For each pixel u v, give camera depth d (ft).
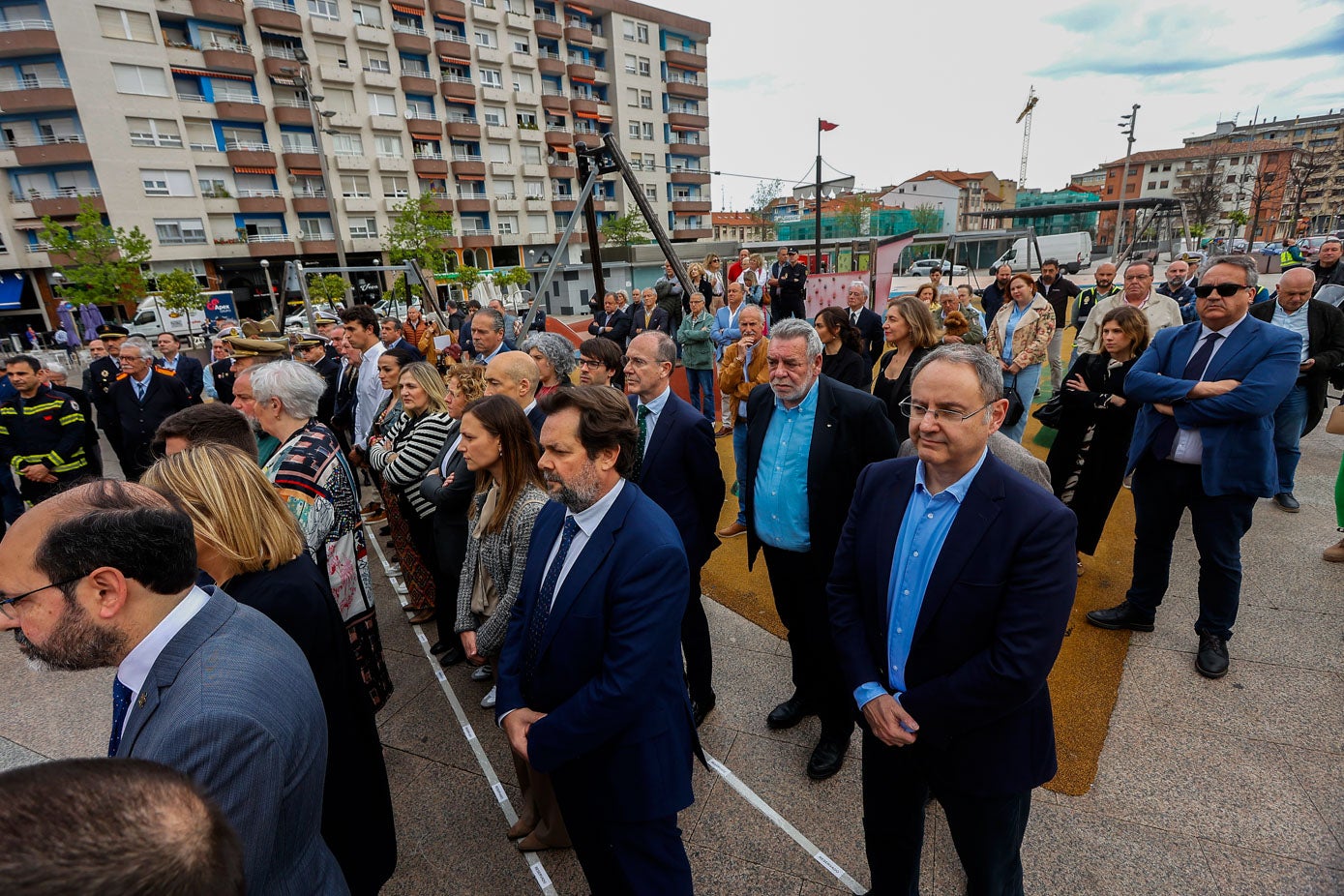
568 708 5.23
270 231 113.60
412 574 12.58
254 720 3.52
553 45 147.13
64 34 91.81
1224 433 8.84
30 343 92.07
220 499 5.24
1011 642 4.66
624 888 5.69
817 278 34.01
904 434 10.95
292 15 109.91
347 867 5.76
